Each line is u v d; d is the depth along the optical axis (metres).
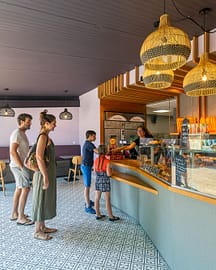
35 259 2.71
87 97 8.34
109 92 6.42
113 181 4.82
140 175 3.91
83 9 2.81
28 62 4.80
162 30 2.05
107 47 4.04
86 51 4.21
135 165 4.30
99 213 4.05
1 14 2.89
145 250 2.91
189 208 2.10
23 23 3.14
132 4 2.72
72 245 3.05
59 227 3.66
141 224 3.69
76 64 4.96
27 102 8.56
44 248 2.97
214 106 4.57
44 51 4.19
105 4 2.71
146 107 8.34
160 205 2.80
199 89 3.02
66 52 4.25
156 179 2.93
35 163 3.22
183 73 4.18
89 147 4.51
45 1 2.62
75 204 4.93
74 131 9.67
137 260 2.67
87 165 4.50
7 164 7.19
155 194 2.96
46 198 3.24
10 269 2.51
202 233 1.93
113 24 3.21
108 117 7.39
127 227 3.66
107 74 5.81
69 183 7.23
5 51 4.17
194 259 2.03
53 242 3.14
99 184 3.99
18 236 3.34
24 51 4.18
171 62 2.54
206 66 2.88
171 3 2.70
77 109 9.66
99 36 3.59
